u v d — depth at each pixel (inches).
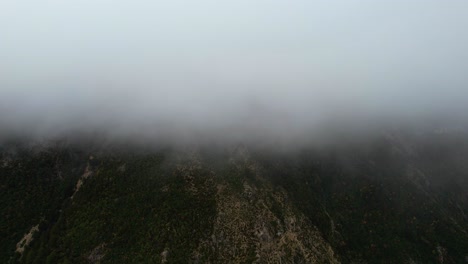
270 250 4441.4
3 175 5012.3
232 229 4530.0
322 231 5187.0
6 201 4722.0
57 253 4143.7
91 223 4456.2
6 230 4407.0
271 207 4980.3
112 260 4097.0
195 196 4783.5
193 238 4333.2
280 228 4744.1
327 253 4805.6
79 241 4279.0
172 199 4697.3
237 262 4217.5
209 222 4534.9
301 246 4660.4
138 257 4094.5
